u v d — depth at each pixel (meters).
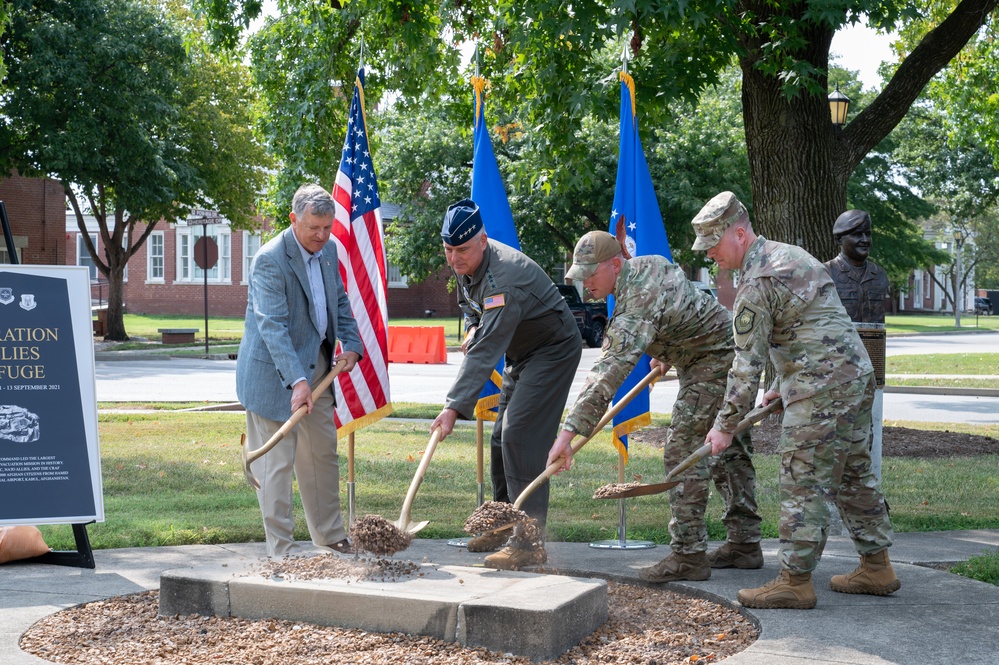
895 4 9.50
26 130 27.31
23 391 5.45
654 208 6.39
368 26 13.45
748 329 4.37
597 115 10.27
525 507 5.21
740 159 29.84
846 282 7.62
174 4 32.09
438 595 3.98
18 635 4.20
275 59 14.27
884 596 4.71
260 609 4.24
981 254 70.69
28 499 5.36
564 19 9.36
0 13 15.26
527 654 3.78
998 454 10.35
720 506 7.56
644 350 4.66
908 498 7.85
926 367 22.53
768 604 4.48
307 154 13.84
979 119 21.64
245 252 50.41
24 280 5.55
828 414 4.40
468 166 31.42
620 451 6.04
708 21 9.73
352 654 3.81
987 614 4.38
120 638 4.13
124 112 27.38
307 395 5.14
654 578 5.02
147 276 52.44
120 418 13.35
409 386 18.64
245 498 7.72
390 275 49.28
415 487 4.58
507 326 4.88
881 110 11.13
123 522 6.70
